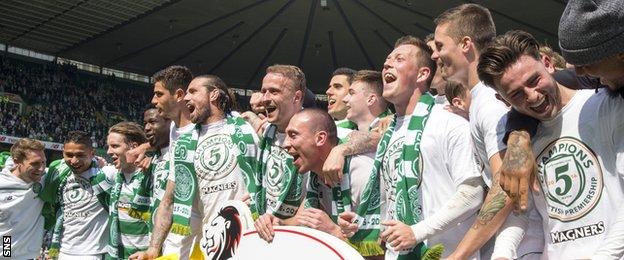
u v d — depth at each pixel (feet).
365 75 12.98
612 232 6.55
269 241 8.96
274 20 92.22
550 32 90.33
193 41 99.04
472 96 8.60
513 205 7.24
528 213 7.77
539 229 7.85
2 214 20.79
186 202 13.39
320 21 93.09
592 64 6.28
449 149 8.89
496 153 7.70
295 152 10.64
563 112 7.19
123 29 92.53
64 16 86.74
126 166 19.29
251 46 102.06
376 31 96.02
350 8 88.79
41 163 21.01
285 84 12.29
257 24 93.20
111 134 19.33
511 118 7.53
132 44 99.76
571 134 7.10
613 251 6.44
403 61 9.96
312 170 10.80
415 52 10.01
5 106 92.43
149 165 17.60
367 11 89.40
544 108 7.06
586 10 6.16
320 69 112.37
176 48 102.17
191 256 10.85
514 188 7.07
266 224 9.07
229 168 13.28
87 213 20.90
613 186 6.77
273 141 12.58
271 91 12.28
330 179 10.14
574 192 7.02
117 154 19.13
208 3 83.71
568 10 6.43
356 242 9.76
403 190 9.25
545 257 7.49
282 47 102.68
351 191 10.31
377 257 10.39
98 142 101.86
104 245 21.12
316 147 10.56
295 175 11.77
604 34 6.00
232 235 9.66
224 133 13.55
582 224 6.97
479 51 8.75
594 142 6.90
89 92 107.65
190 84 13.98
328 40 99.91
